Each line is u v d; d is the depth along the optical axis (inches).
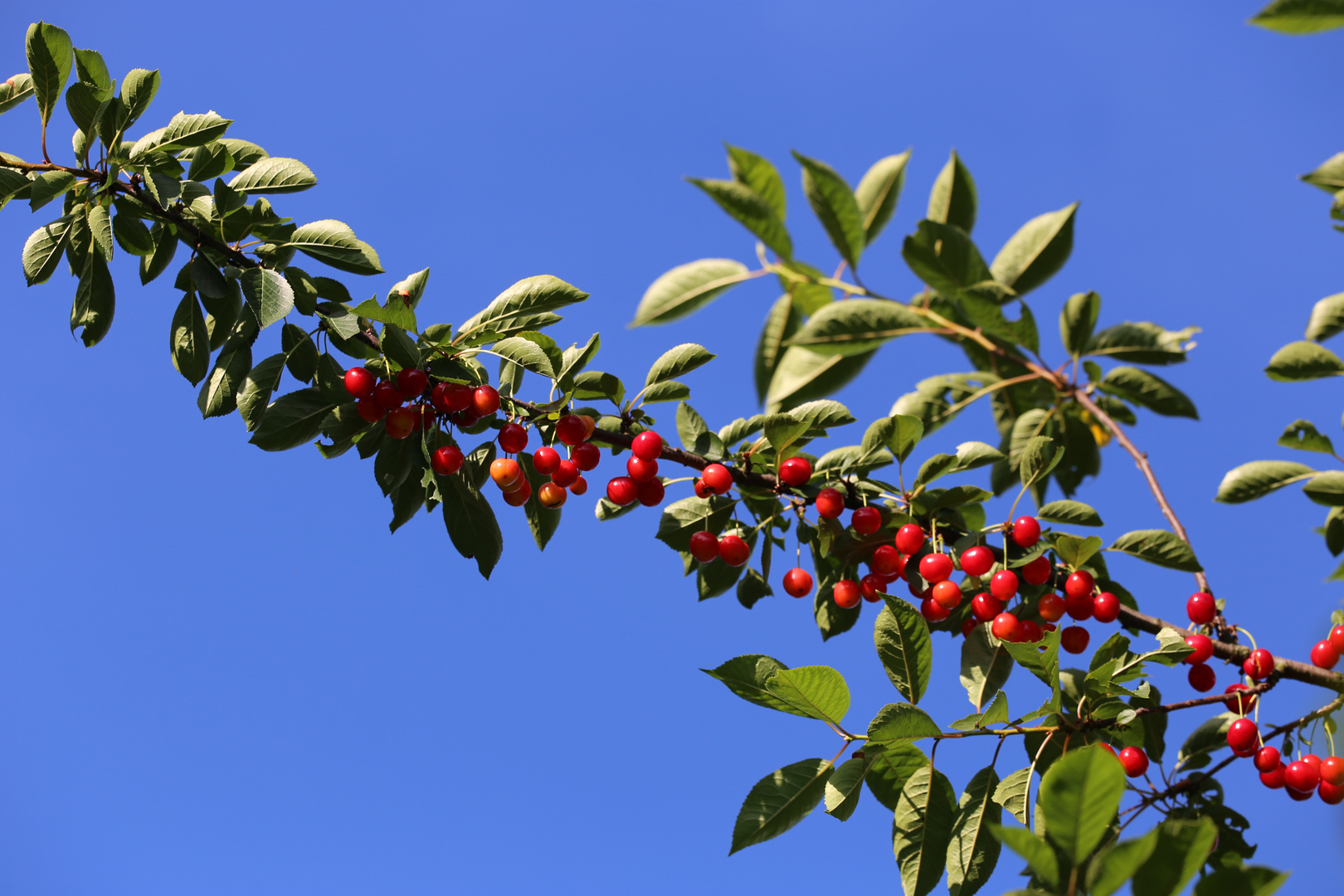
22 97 72.7
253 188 72.7
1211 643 71.4
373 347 72.3
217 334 71.6
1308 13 65.3
